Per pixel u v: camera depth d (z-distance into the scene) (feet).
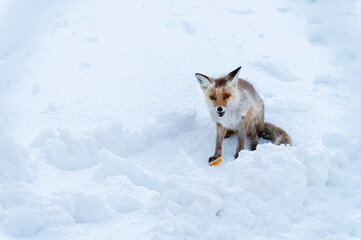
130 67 40.73
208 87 27.96
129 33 47.96
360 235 18.34
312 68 39.45
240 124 27.96
